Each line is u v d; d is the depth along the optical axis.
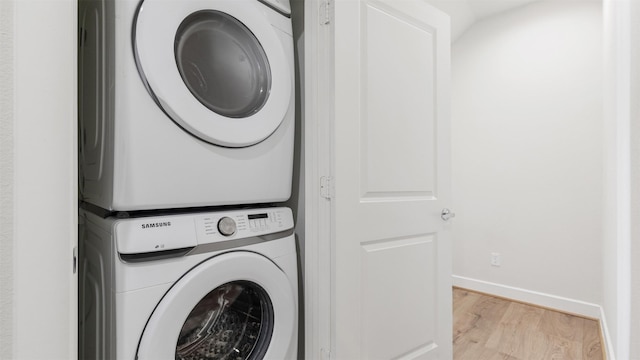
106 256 0.87
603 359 1.83
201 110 0.95
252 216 1.10
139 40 0.85
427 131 1.57
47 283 0.51
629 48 0.98
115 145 0.84
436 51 1.61
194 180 0.95
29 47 0.49
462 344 2.00
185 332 0.97
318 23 1.30
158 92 0.87
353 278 1.28
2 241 0.46
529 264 2.65
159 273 0.86
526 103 2.68
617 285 1.43
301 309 1.40
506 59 2.79
